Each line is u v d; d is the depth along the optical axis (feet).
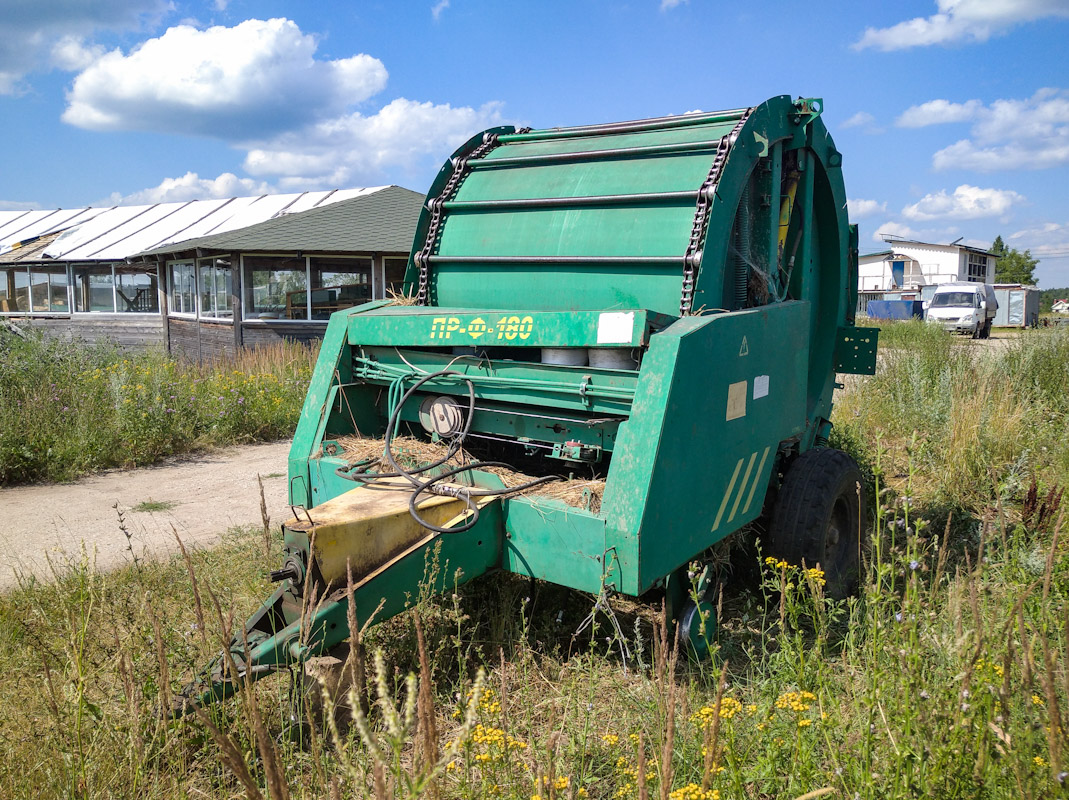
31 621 13.24
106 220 87.66
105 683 10.94
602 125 17.87
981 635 7.61
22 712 10.64
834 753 7.89
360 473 13.41
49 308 77.41
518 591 14.01
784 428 14.94
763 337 13.76
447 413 14.23
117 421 28.86
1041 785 6.95
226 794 8.94
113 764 8.96
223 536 18.81
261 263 52.16
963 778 7.22
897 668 8.62
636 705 10.25
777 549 14.99
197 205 86.43
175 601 14.39
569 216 15.83
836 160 18.31
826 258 19.40
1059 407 29.50
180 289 62.23
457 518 11.69
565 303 15.49
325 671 9.84
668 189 14.71
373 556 10.64
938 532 18.98
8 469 25.32
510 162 17.62
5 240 92.38
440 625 12.80
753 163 14.75
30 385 30.86
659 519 11.08
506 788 8.22
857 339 19.52
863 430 27.53
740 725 9.40
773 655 10.93
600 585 11.10
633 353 12.18
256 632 10.32
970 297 93.66
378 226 57.93
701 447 12.00
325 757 9.26
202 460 29.37
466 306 17.07
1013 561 13.41
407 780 5.74
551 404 13.03
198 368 41.14
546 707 10.93
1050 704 6.61
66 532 19.80
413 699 5.28
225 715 9.40
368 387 15.76
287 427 34.65
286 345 46.39
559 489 12.43
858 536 16.47
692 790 6.50
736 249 14.90
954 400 26.09
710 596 13.70
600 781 9.17
